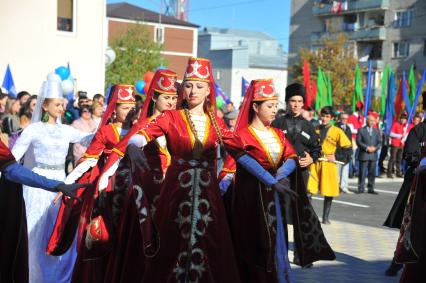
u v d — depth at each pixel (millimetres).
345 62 37031
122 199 4312
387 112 17578
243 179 4500
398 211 5973
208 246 3971
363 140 13258
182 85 4184
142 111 4832
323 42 38906
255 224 4488
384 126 18797
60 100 5652
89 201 4203
